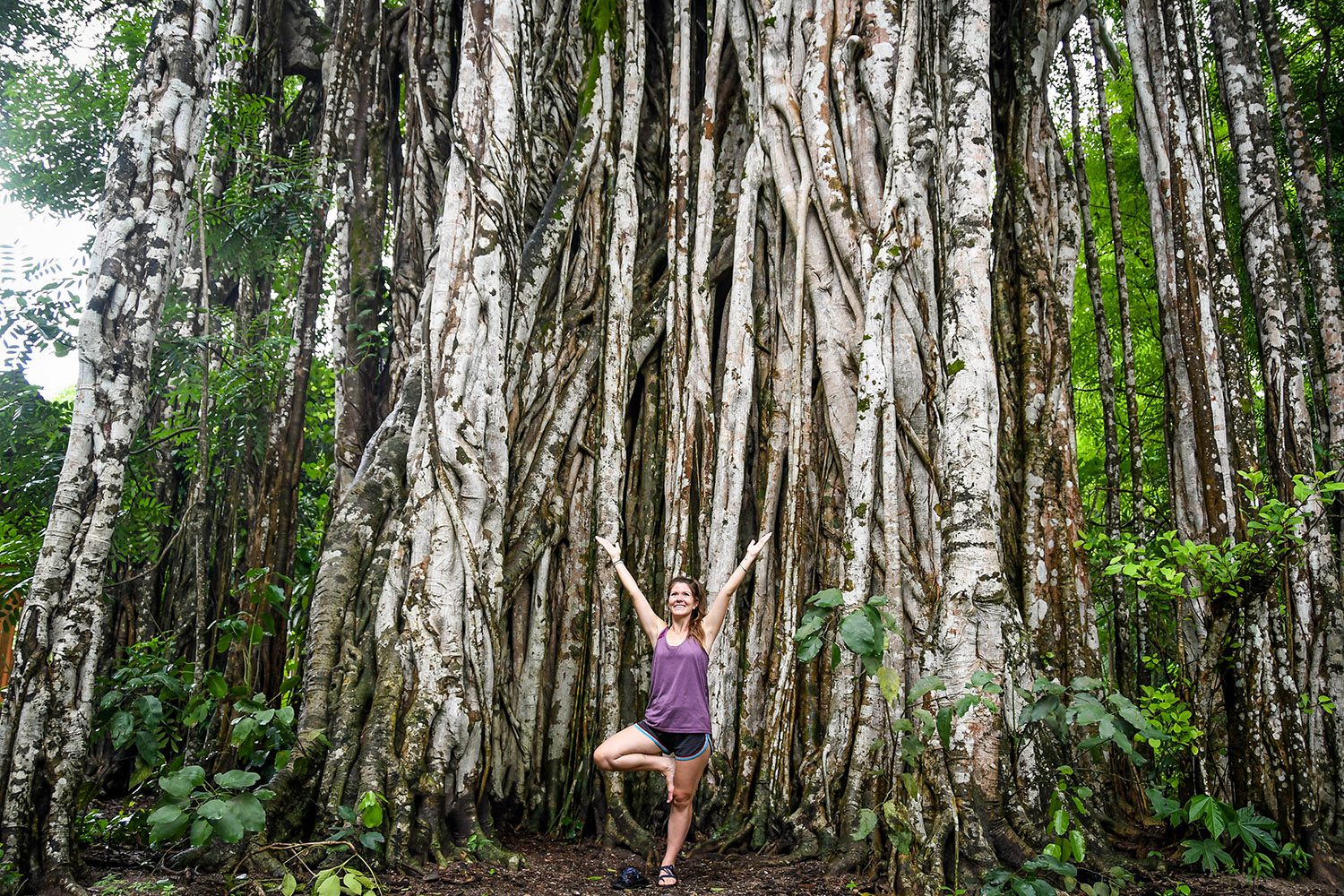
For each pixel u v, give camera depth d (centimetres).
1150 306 1304
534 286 710
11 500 813
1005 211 728
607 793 593
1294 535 544
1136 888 466
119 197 470
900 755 464
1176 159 699
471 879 484
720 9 766
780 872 499
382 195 908
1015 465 664
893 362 605
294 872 461
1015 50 759
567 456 704
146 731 532
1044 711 433
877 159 666
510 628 651
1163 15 732
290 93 1141
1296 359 670
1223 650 540
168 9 501
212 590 834
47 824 408
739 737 595
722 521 643
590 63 788
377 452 677
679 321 706
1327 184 913
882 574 570
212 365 780
